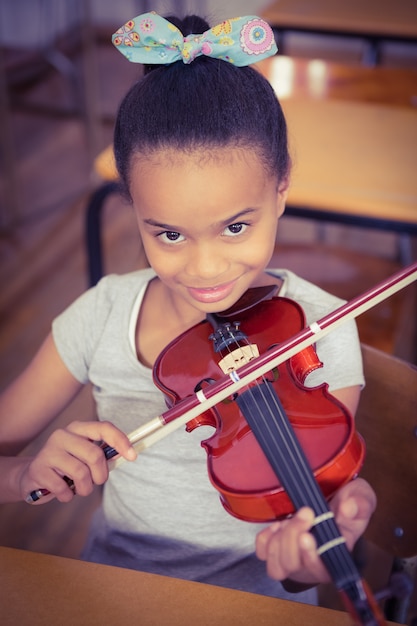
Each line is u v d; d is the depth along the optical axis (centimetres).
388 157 193
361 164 190
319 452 92
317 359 109
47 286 301
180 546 122
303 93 223
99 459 101
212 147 97
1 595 93
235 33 102
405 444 118
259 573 123
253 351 112
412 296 224
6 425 128
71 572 95
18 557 97
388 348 188
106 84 456
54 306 290
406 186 182
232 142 98
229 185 97
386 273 210
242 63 104
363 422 122
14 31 480
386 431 120
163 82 101
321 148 197
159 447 120
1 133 351
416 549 119
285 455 91
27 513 212
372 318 197
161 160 98
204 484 120
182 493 121
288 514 89
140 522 123
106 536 128
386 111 215
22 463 115
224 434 101
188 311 123
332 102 219
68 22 496
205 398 101
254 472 92
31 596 92
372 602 74
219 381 102
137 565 125
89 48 367
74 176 373
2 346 271
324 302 124
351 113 213
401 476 119
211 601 91
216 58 104
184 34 111
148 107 99
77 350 129
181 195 97
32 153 391
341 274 209
